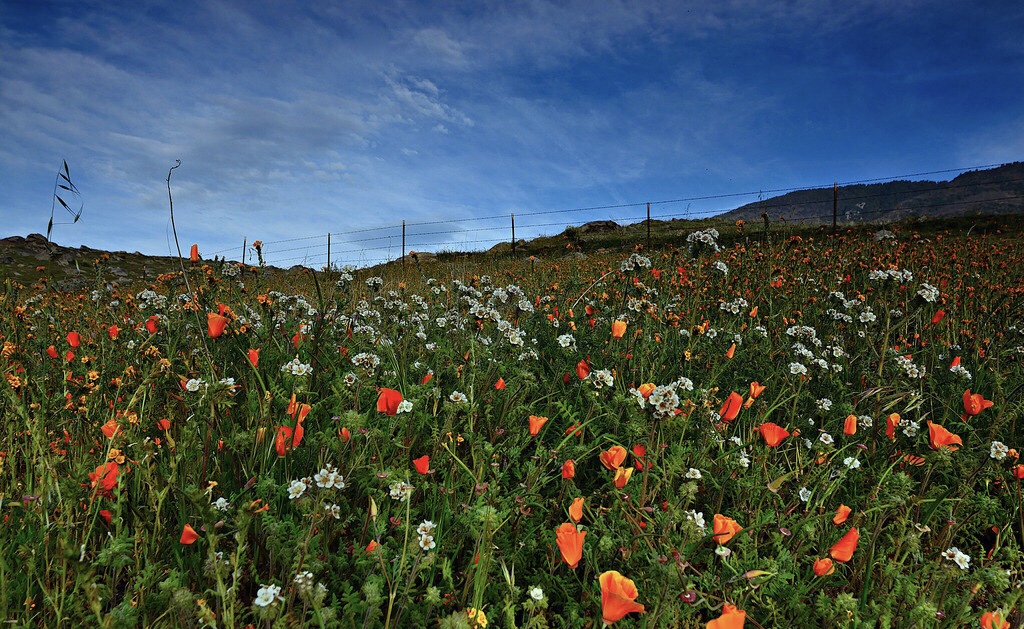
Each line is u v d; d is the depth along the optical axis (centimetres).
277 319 367
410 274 1027
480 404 274
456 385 308
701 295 563
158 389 255
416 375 325
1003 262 892
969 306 579
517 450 248
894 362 374
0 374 239
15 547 192
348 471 207
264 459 226
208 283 368
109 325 488
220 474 225
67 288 617
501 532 208
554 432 302
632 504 205
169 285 374
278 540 176
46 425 258
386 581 175
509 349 326
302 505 173
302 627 147
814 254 948
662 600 150
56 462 195
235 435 230
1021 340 473
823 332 531
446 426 242
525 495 221
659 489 221
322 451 230
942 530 241
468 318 373
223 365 314
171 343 317
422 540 169
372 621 159
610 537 195
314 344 306
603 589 133
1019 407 305
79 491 169
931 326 520
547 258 1633
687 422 254
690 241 505
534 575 200
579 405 308
